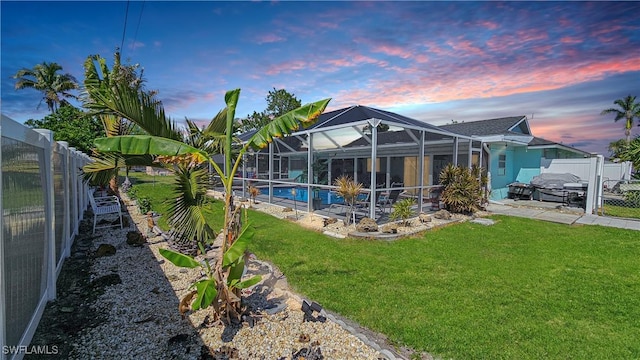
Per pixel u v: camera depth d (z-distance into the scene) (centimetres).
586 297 430
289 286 460
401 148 1473
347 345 313
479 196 1107
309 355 291
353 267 541
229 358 290
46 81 3469
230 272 350
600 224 935
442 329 344
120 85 354
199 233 480
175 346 306
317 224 894
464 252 636
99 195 1262
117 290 434
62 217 547
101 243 670
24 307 302
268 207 1209
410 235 773
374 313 379
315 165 1345
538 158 1636
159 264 541
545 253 633
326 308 393
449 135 1092
